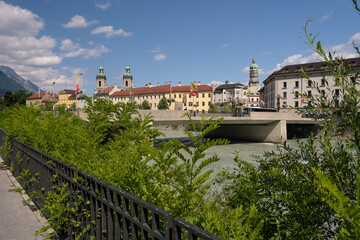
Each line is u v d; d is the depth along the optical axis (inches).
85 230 105.7
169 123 1370.6
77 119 368.2
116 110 319.3
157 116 1199.6
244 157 888.3
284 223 78.8
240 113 1736.0
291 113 1798.7
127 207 78.6
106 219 93.5
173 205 84.7
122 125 234.7
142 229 67.9
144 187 91.6
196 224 75.6
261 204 93.4
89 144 175.3
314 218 68.8
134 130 175.8
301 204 69.1
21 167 234.4
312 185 70.4
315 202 69.4
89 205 108.4
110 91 5324.8
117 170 110.0
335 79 58.6
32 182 189.9
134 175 96.1
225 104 3831.2
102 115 281.4
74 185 118.5
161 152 87.0
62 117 340.5
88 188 103.2
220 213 79.7
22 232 144.1
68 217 125.1
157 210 62.0
